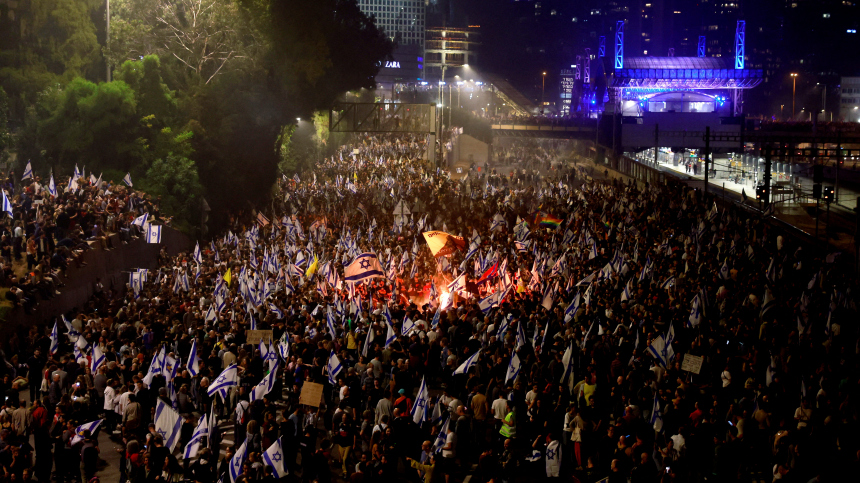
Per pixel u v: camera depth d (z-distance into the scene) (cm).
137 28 6194
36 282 3147
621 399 2009
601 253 3684
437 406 1905
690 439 1697
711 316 2731
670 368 2111
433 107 7969
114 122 5288
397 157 8962
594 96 16175
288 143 8800
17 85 5250
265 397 1911
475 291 3228
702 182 8694
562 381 2091
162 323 2612
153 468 1644
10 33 5334
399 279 3462
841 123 13488
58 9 5691
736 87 14088
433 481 1692
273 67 6831
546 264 3509
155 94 5725
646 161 11162
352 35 8644
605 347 2189
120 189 4509
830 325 2534
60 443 1889
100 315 3042
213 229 5978
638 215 4594
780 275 3266
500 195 5916
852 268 4506
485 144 10862
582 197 5419
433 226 4712
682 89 14325
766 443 1847
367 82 9069
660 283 3106
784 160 9981
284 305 2900
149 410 2052
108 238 3900
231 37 6494
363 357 2155
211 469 1688
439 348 2416
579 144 13312
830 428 1809
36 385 2392
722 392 2070
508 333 2275
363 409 2103
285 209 5825
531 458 1811
